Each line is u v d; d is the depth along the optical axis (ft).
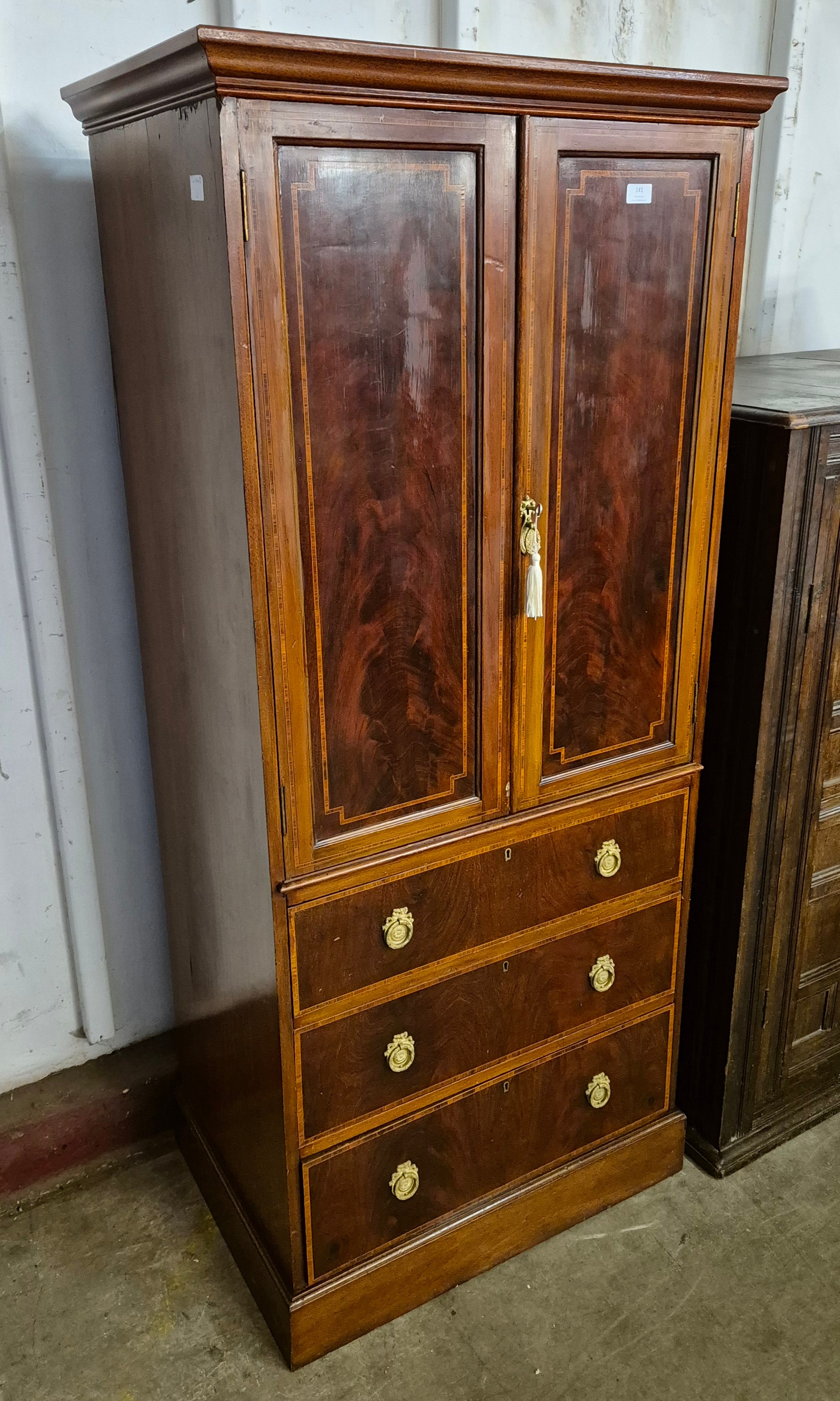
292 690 4.58
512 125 4.31
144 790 6.81
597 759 5.67
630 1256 6.27
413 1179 5.71
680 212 4.88
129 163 4.76
